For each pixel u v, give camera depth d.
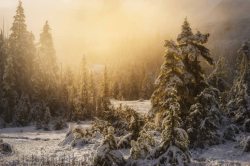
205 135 26.59
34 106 57.91
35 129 51.16
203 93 27.72
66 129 50.62
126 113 34.84
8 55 59.50
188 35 29.42
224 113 32.59
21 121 55.28
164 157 21.41
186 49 28.61
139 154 22.66
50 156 26.30
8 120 56.28
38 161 24.52
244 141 25.23
